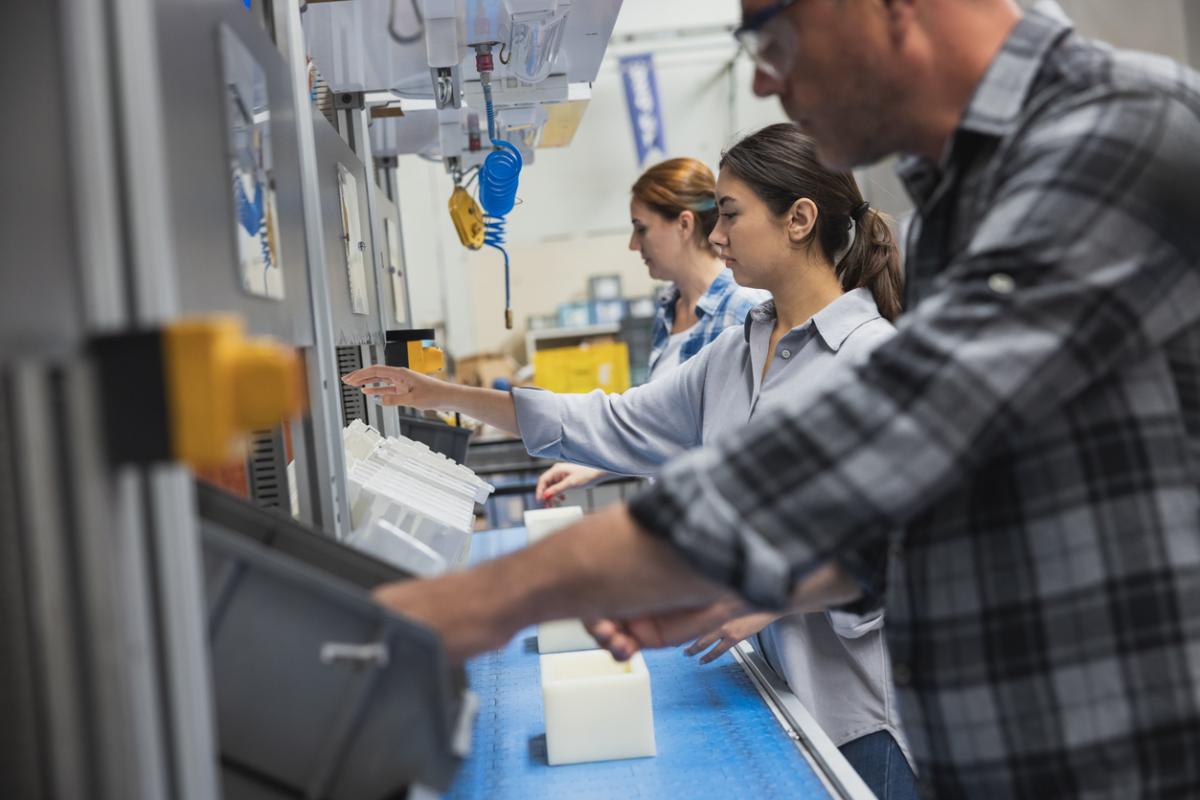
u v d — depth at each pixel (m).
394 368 2.18
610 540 0.81
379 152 3.17
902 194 6.93
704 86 8.84
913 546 0.96
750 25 0.96
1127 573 0.87
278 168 1.14
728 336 2.16
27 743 0.55
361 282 1.98
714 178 3.01
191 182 0.75
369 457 1.67
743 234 1.95
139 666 0.58
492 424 2.29
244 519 0.93
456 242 8.48
